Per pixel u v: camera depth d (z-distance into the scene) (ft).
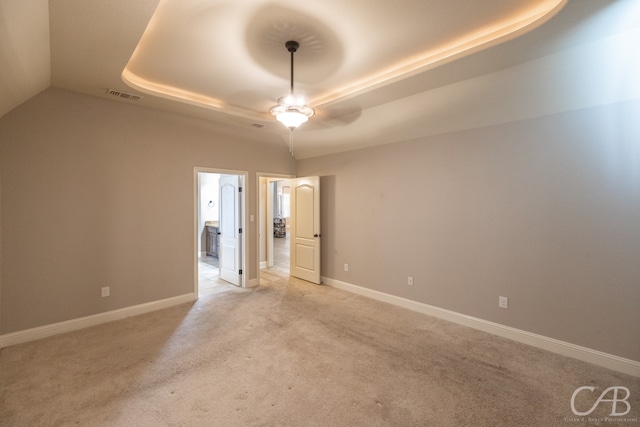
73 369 8.13
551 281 9.29
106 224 11.13
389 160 13.50
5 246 9.20
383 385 7.57
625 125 8.00
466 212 11.11
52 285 10.06
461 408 6.75
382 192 13.82
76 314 10.55
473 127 10.80
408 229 12.88
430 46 7.96
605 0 5.55
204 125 13.62
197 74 9.51
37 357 8.70
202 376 7.91
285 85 10.42
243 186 15.61
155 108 11.79
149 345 9.52
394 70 9.35
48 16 5.92
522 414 6.57
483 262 10.72
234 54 8.27
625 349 8.11
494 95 9.36
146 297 12.23
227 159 14.73
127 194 11.59
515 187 9.93
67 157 10.21
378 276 14.08
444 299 11.81
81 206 10.55
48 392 7.16
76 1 5.50
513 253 10.03
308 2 6.15
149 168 12.12
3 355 8.77
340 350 9.32
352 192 15.12
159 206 12.48
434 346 9.61
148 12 5.91
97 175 10.87
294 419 6.41
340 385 7.57
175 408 6.71
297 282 17.08
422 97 10.43
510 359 8.81
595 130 8.45
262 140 16.11
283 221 40.11
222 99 11.71
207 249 25.81
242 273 16.02
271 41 7.64
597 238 8.49
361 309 12.84
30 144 9.52
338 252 15.93
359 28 7.11
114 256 11.35
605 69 7.51
